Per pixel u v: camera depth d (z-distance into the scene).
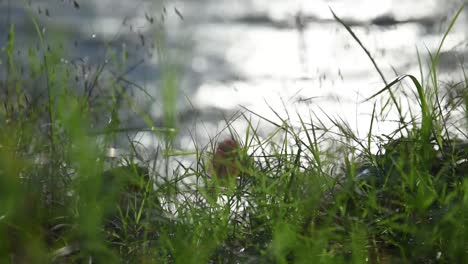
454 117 8.23
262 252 5.59
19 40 9.76
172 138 6.46
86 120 6.64
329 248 5.76
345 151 7.00
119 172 6.30
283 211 6.08
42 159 6.66
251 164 6.81
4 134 6.71
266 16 16.41
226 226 6.02
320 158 7.31
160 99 9.02
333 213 5.82
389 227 5.90
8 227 6.02
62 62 7.38
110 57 9.52
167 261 5.76
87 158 5.68
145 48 11.62
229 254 5.83
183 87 11.01
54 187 6.42
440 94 9.20
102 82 7.97
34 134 6.95
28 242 5.86
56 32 7.75
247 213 6.48
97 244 5.55
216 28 15.12
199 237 5.82
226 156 6.99
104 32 12.79
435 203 6.20
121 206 6.41
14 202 6.04
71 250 5.71
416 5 15.98
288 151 8.00
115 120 6.97
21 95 7.42
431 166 6.65
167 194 6.42
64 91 6.91
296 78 11.92
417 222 5.88
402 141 6.69
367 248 5.75
